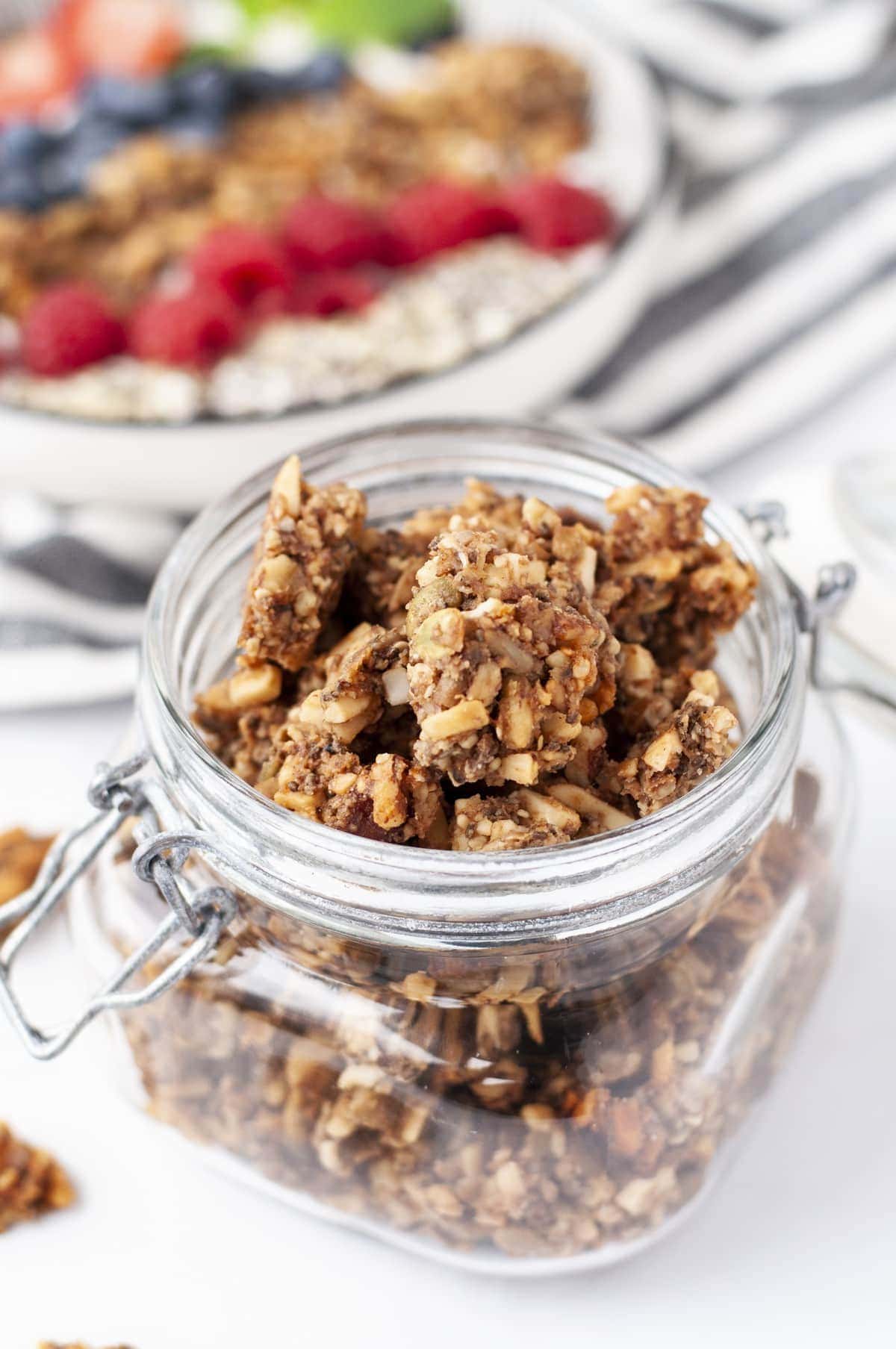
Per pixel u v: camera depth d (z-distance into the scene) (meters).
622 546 0.27
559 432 0.29
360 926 0.24
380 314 0.43
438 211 0.45
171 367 0.42
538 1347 0.29
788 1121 0.30
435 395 0.39
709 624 0.28
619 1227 0.28
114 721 0.36
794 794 0.28
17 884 0.32
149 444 0.38
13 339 0.44
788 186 0.45
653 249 0.42
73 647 0.37
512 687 0.24
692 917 0.27
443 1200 0.27
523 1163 0.26
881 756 0.34
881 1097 0.31
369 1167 0.27
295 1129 0.27
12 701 0.35
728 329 0.42
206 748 0.25
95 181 0.48
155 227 0.47
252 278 0.43
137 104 0.49
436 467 0.29
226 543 0.28
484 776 0.24
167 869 0.26
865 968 0.32
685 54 0.50
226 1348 0.29
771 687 0.25
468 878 0.23
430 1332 0.29
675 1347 0.29
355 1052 0.26
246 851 0.24
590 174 0.47
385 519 0.29
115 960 0.28
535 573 0.25
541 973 0.25
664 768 0.25
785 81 0.48
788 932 0.28
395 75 0.51
